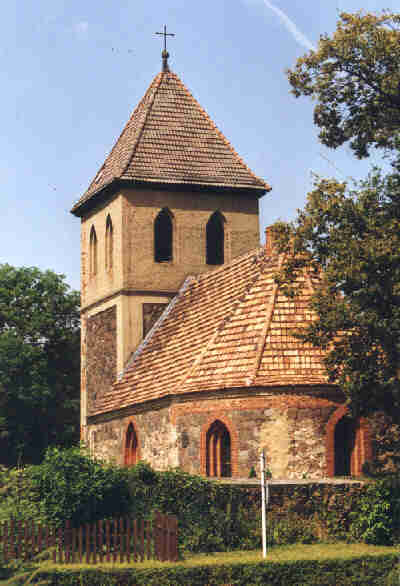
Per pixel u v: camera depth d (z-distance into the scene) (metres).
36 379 74.75
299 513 32.62
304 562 27.53
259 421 37.56
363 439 37.62
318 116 34.47
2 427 75.56
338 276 31.16
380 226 32.25
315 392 37.47
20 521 29.77
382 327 31.17
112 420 48.78
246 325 40.78
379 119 33.75
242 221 54.12
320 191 32.75
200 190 53.31
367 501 32.31
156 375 45.88
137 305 51.84
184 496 32.09
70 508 30.94
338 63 33.50
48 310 78.00
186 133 54.75
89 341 56.22
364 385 32.09
